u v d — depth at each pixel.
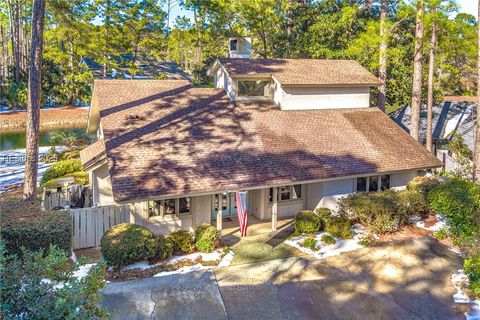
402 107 33.50
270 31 33.88
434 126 29.70
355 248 13.69
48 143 35.44
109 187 15.85
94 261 12.28
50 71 53.41
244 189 14.12
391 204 14.99
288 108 20.00
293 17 31.75
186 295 10.53
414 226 15.66
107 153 14.20
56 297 5.66
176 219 14.83
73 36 44.94
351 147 17.88
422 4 22.09
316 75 20.80
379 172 16.75
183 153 14.94
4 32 67.69
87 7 41.88
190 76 56.12
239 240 14.45
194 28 40.59
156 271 11.79
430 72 24.56
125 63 46.47
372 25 24.83
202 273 11.80
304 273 11.89
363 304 10.23
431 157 18.81
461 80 47.38
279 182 14.54
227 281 11.35
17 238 11.31
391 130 20.33
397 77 29.34
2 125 42.59
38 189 19.62
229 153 15.51
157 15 43.88
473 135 27.39
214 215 17.00
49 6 40.00
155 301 10.20
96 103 20.67
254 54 39.28
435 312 9.88
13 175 24.14
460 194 14.66
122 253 11.63
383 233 14.90
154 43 45.66
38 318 5.42
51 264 6.10
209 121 17.64
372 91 29.86
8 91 50.72
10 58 69.19
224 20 33.41
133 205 14.02
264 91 20.61
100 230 13.75
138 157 14.24
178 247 13.14
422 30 22.80
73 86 54.34
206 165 14.52
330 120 19.88
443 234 14.54
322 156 16.69
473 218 14.02
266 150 16.19
